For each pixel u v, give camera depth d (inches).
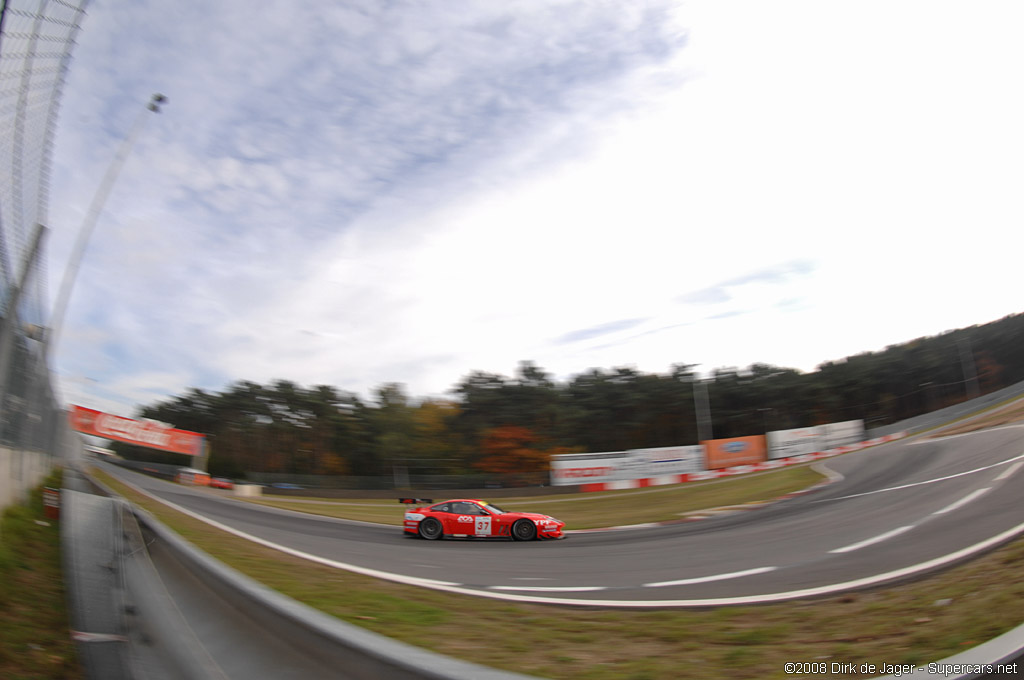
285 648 119.3
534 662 151.5
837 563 271.9
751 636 168.6
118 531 281.4
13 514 355.9
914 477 651.5
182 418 3604.8
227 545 374.9
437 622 192.2
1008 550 239.8
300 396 3132.4
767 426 2652.6
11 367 345.1
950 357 2780.5
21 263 337.4
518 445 2272.4
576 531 573.9
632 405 2600.9
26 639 162.9
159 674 136.3
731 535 418.0
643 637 174.1
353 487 1919.3
